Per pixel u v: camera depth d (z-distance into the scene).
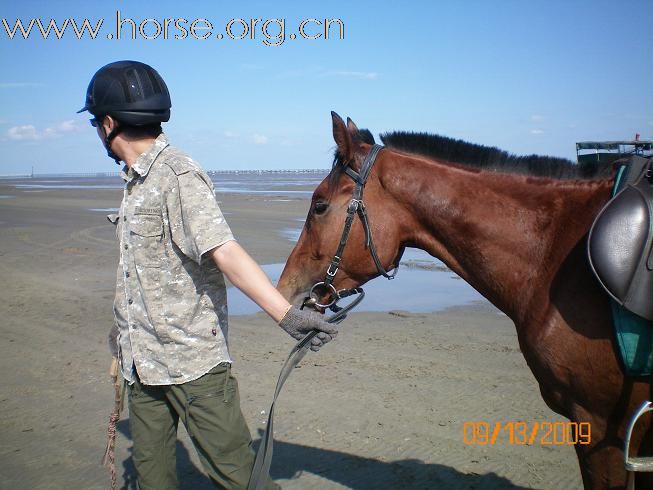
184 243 2.31
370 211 2.75
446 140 2.84
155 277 2.36
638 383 2.20
